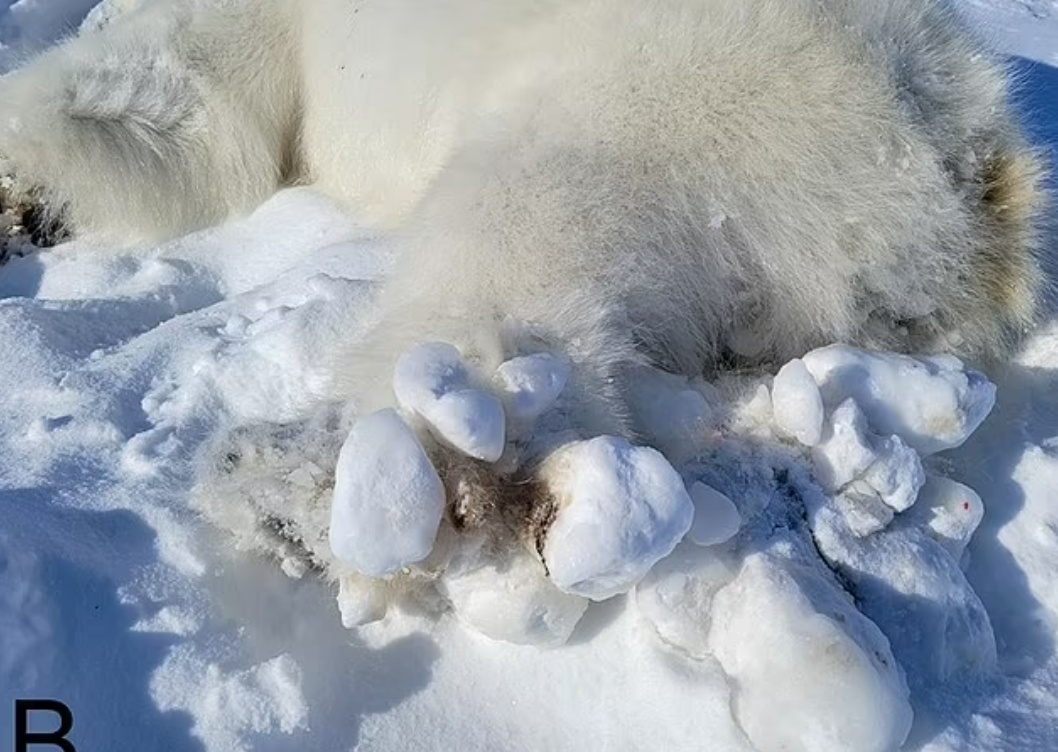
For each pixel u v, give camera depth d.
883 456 0.85
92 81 1.46
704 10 1.03
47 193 1.43
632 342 0.94
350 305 1.09
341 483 0.73
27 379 1.08
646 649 0.79
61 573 0.80
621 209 0.96
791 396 0.85
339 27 1.38
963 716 0.77
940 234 1.04
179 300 1.29
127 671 0.76
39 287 1.36
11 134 1.42
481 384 0.82
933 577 0.83
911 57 1.07
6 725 0.71
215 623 0.80
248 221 1.45
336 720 0.77
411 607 0.83
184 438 0.97
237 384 1.03
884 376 0.90
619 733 0.77
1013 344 1.14
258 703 0.75
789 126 1.01
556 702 0.79
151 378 1.06
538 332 0.89
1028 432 1.01
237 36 1.51
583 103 1.00
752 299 1.03
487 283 0.93
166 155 1.47
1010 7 2.75
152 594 0.81
